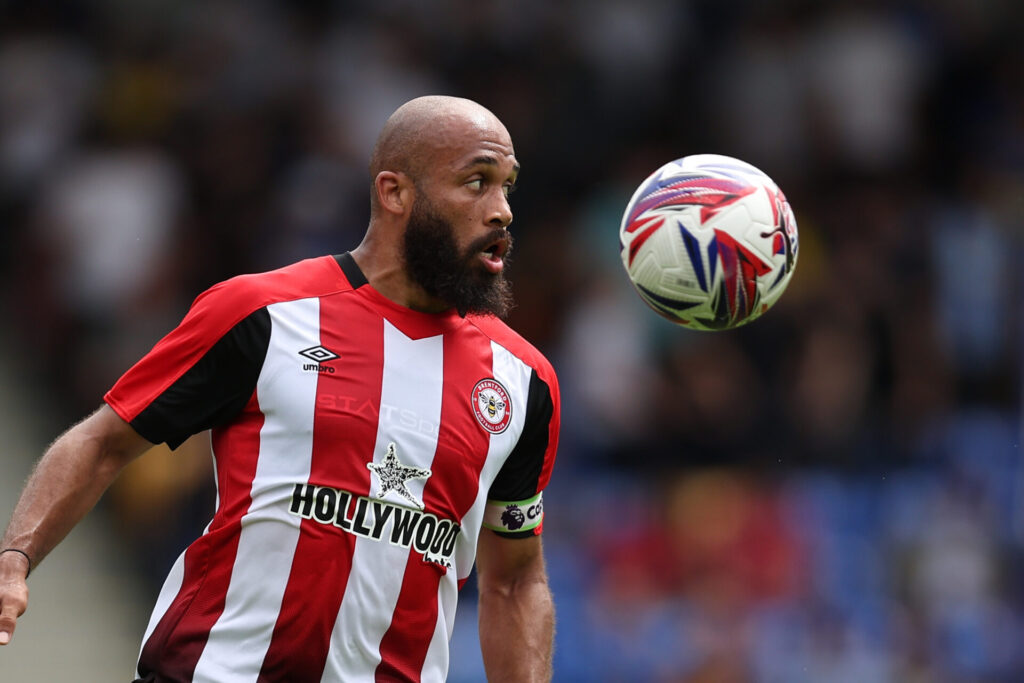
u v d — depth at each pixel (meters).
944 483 33.34
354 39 40.44
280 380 12.91
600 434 33.19
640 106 41.50
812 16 42.31
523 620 14.68
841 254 37.72
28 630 28.84
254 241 37.25
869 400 34.41
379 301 13.58
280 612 12.66
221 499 13.09
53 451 12.97
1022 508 33.62
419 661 13.34
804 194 40.25
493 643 14.74
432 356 13.53
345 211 37.72
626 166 40.19
